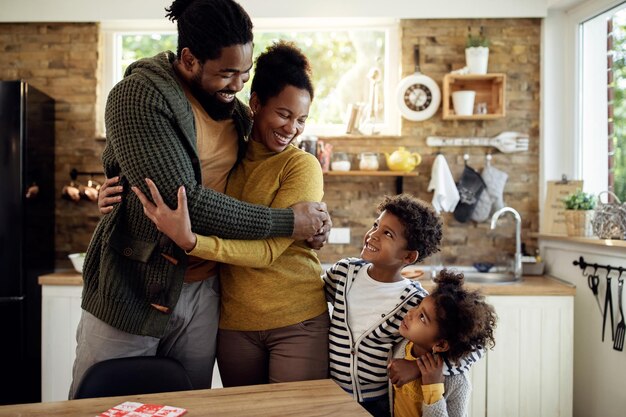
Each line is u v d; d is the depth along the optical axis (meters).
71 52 3.19
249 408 1.15
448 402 1.47
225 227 1.30
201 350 1.54
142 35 3.31
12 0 3.13
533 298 2.64
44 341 2.79
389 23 3.24
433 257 2.97
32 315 2.86
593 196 2.77
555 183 2.98
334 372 1.56
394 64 3.25
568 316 2.63
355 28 3.24
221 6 1.24
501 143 3.13
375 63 3.28
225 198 1.31
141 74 1.30
